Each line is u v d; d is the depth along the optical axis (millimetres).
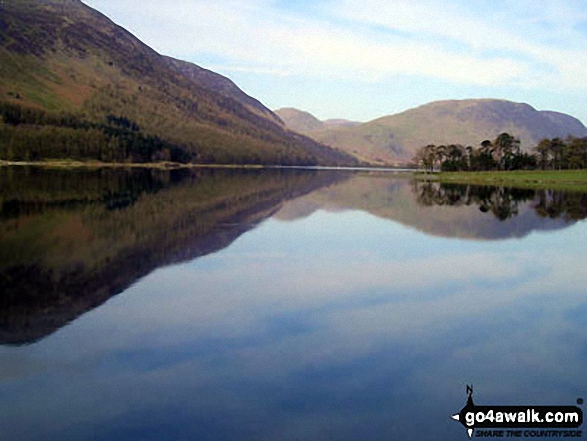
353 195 76938
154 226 37812
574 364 14586
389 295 21422
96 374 13180
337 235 36594
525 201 70250
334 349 15258
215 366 13812
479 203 66500
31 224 36938
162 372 13367
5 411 11328
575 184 115750
